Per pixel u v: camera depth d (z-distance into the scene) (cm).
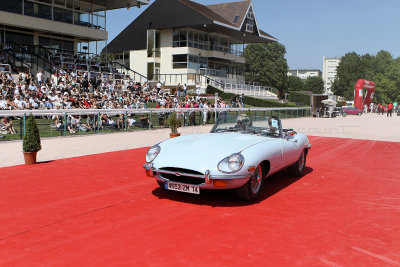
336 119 3269
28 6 2452
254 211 466
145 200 506
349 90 10738
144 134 1436
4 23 2317
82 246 346
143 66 4459
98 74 2567
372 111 6053
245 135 578
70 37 2856
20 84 1777
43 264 307
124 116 1563
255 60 7075
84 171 704
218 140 534
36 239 362
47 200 501
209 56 4569
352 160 925
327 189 599
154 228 397
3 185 584
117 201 500
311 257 329
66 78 2214
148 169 502
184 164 470
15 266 303
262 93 4978
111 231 386
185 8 4062
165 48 4350
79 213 446
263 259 322
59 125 1310
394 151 1106
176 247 346
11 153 902
